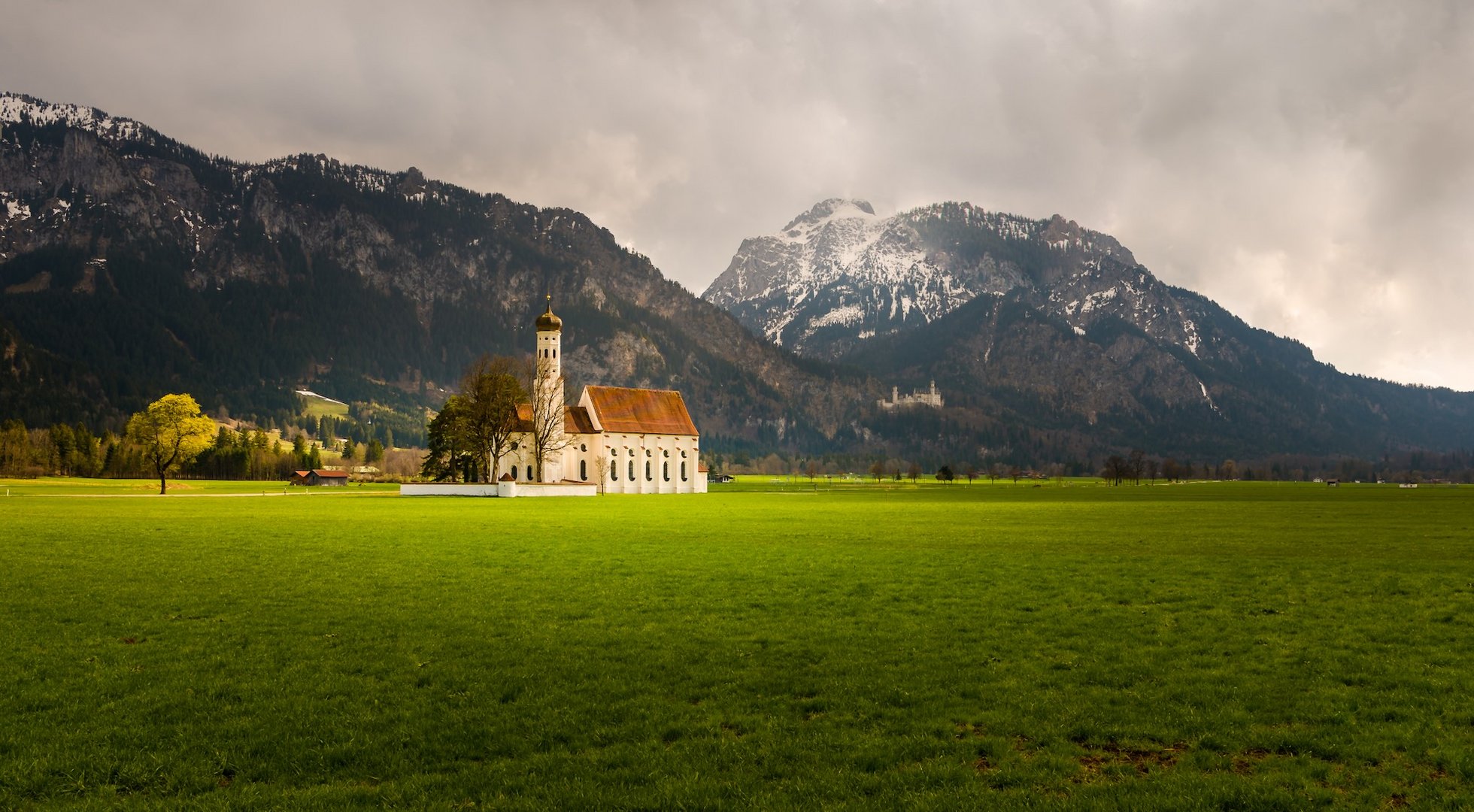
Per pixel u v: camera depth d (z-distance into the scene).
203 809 15.65
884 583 39.81
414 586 38.53
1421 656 25.62
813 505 123.25
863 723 20.08
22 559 47.88
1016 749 18.58
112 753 18.20
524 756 18.25
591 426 193.88
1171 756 18.42
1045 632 29.05
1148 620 30.98
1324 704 21.12
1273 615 31.77
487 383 158.25
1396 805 15.98
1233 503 131.88
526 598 35.41
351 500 127.88
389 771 17.44
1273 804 15.87
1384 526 77.44
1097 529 73.94
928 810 15.54
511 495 141.50
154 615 31.56
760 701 21.50
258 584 38.84
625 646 26.86
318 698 21.75
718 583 39.38
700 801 15.84
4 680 23.03
